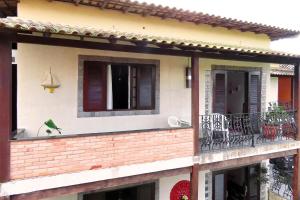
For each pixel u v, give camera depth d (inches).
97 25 283.9
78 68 272.5
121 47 211.3
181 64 328.2
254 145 298.2
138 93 306.8
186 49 238.2
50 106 262.7
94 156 204.5
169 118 314.8
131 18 301.4
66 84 268.2
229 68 358.9
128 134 218.8
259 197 386.3
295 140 325.1
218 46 232.1
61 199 266.8
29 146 182.5
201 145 278.2
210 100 346.0
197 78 248.8
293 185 328.2
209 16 314.5
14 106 264.7
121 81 298.2
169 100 322.0
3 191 174.2
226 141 293.3
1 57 171.9
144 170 225.8
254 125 337.4
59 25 187.5
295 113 324.8
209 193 347.6
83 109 277.7
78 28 184.7
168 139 237.9
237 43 375.2
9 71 174.4
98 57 279.6
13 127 263.9
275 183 419.8
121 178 219.3
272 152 306.5
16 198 180.2
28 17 257.9
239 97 394.0
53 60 262.8
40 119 259.1
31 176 183.5
